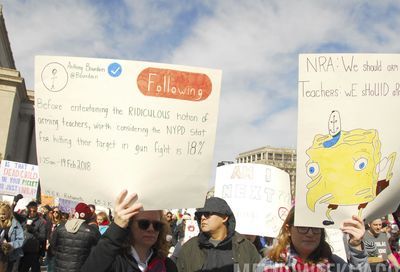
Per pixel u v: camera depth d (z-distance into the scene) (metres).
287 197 5.48
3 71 50.47
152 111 2.98
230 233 4.30
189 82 3.02
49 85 3.01
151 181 2.95
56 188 2.99
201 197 3.02
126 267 3.07
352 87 2.97
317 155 2.96
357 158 2.95
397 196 2.99
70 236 6.53
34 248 9.55
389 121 2.96
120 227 2.83
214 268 4.15
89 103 2.98
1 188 13.16
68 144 2.98
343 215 2.95
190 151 3.01
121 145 2.96
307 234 3.19
